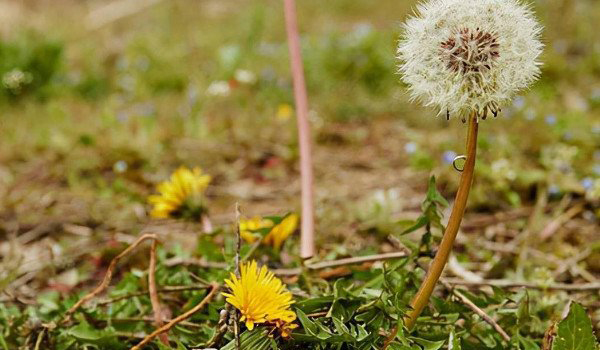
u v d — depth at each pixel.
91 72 1.40
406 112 1.07
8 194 0.81
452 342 0.38
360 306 0.40
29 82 1.23
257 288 0.36
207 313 0.44
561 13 1.45
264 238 0.49
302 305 0.40
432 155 0.87
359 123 1.08
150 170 0.88
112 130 0.99
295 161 0.91
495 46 0.34
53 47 1.29
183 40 1.66
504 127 0.94
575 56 1.35
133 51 1.53
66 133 1.00
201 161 0.92
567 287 0.50
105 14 2.11
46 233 0.71
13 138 1.00
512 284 0.49
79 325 0.43
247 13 1.88
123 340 0.45
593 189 0.72
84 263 0.62
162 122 1.09
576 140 0.86
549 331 0.39
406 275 0.43
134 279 0.47
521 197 0.75
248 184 0.85
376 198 0.70
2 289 0.50
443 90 0.34
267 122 1.06
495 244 0.64
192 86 1.27
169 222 0.72
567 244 0.65
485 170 0.75
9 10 2.16
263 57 1.45
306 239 0.51
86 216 0.75
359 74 1.21
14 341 0.45
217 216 0.74
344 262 0.46
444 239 0.37
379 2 1.99
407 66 0.35
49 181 0.87
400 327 0.37
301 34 1.69
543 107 1.01
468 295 0.45
